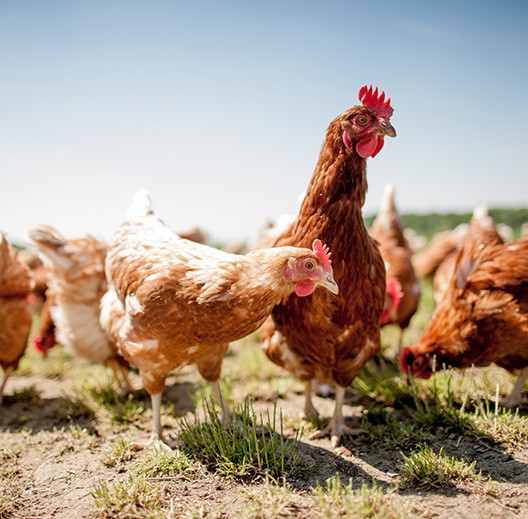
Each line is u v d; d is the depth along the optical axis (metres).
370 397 1.07
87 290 1.15
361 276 0.85
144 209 1.02
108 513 0.72
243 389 1.13
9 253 1.13
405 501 0.73
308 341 0.88
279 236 0.96
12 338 1.11
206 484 0.78
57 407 1.08
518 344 0.95
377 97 0.83
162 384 0.89
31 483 0.82
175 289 0.80
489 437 0.87
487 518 0.70
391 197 1.62
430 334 1.02
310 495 0.75
